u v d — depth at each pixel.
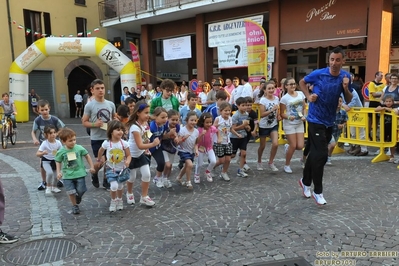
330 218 4.22
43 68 20.38
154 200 5.16
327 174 6.23
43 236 3.95
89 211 4.75
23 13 19.48
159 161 5.54
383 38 11.38
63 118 21.28
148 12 17.02
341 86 4.35
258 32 11.31
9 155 9.19
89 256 3.46
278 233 3.85
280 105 6.16
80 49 16.25
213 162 5.82
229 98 10.83
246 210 4.60
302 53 16.42
